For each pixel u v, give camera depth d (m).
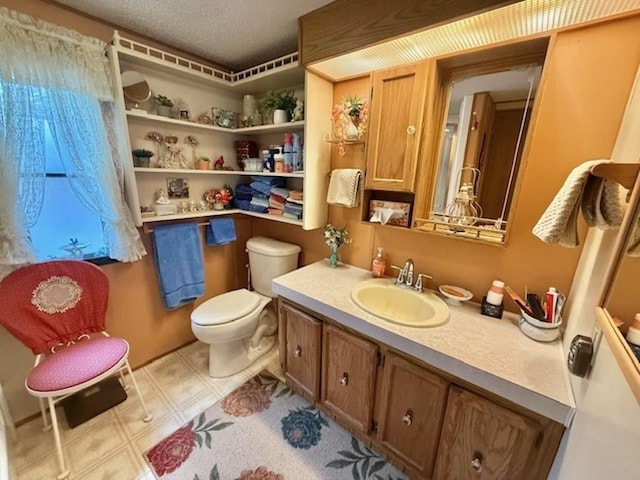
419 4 1.04
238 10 1.37
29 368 1.50
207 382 1.86
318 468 1.33
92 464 1.32
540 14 0.95
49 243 1.51
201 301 2.28
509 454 0.96
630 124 0.86
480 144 1.29
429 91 1.30
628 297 0.56
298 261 2.24
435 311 1.34
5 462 1.12
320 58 1.37
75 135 1.38
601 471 0.54
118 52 1.43
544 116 1.13
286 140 1.86
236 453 1.39
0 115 1.18
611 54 0.99
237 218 2.42
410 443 1.24
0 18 1.13
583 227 1.11
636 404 0.46
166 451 1.38
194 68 1.79
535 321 1.12
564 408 0.82
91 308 1.54
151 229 1.86
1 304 1.28
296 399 1.73
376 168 1.52
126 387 1.80
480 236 1.31
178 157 1.90
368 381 1.33
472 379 0.99
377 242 1.77
